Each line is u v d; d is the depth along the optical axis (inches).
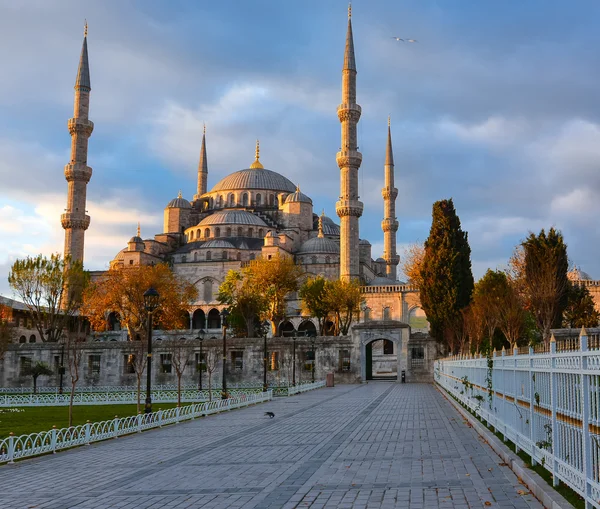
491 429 942.4
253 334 3878.0
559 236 2119.8
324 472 684.1
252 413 1577.3
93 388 3339.1
